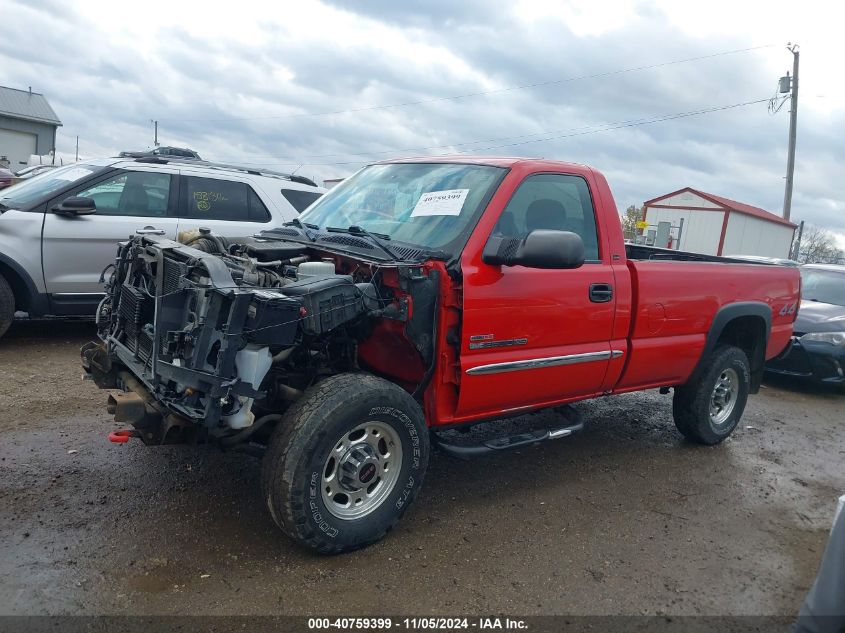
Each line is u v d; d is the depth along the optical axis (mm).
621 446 5742
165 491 4137
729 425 5902
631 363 4832
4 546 3402
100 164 7469
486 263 3895
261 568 3400
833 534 2607
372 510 3633
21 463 4367
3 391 5695
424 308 3729
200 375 3172
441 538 3875
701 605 3426
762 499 4848
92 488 4102
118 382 4195
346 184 5129
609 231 4676
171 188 7672
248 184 8164
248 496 4152
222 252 3971
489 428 5789
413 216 4297
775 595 3576
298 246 4211
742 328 6023
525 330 4098
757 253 40906
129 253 4074
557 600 3365
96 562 3332
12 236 6758
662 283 4902
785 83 29422
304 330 3414
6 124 35969
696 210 39531
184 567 3355
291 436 3311
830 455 6043
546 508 4387
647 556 3873
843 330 8375
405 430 3660
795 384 9164
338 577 3387
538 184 4340
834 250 57094
